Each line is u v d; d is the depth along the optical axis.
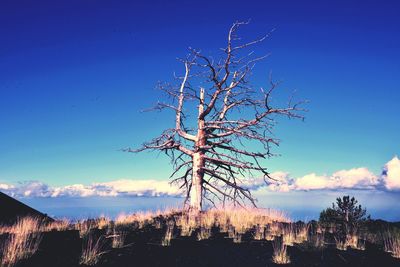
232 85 19.52
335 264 10.20
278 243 11.95
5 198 23.62
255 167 19.02
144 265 9.45
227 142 19.55
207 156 19.16
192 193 18.77
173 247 11.16
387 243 12.56
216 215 17.55
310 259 10.50
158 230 13.52
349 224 14.20
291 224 15.81
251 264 9.98
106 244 11.02
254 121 19.08
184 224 14.42
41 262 8.94
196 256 10.42
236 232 13.37
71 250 10.10
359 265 10.17
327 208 15.59
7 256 8.86
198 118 20.02
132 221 15.36
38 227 13.69
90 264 9.10
